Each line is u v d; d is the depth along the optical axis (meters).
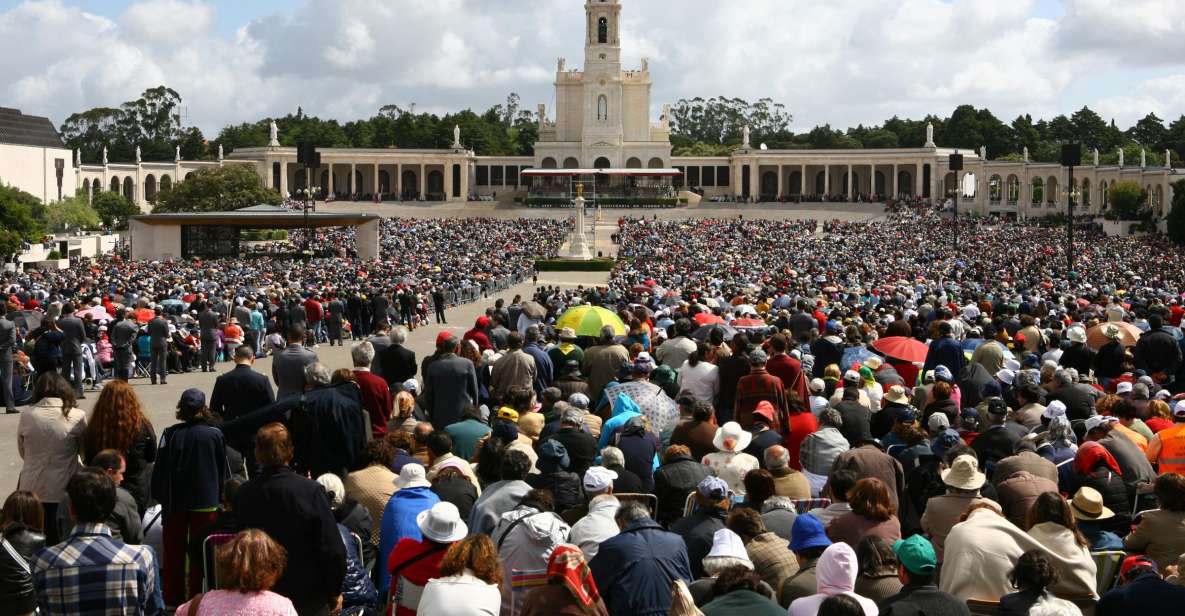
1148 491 16.61
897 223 156.25
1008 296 46.47
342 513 14.57
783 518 14.30
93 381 34.81
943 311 34.03
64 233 145.88
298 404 17.19
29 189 163.38
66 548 11.84
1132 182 155.88
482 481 14.77
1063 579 12.91
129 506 13.95
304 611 12.46
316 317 47.28
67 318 31.16
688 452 16.22
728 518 13.55
